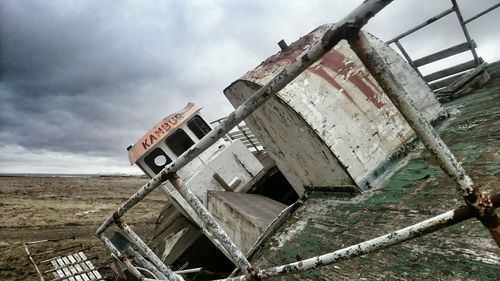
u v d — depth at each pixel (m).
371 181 2.85
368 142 2.99
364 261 2.04
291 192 6.71
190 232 6.47
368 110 3.13
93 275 6.51
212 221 1.41
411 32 5.10
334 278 2.06
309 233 2.71
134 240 1.92
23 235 12.17
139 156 7.29
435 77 5.44
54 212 16.70
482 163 2.22
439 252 1.76
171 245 6.67
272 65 3.43
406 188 2.49
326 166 3.08
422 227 1.00
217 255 6.30
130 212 16.89
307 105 2.99
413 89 3.42
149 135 7.58
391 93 0.90
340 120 3.00
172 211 9.10
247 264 1.38
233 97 3.90
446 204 2.04
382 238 1.09
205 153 7.65
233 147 6.77
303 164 3.41
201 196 6.31
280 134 3.46
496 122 2.67
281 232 3.00
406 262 1.84
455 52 4.87
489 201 0.89
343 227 2.50
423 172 2.56
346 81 3.21
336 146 2.88
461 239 1.74
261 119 3.60
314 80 3.14
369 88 3.24
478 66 4.51
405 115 0.91
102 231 2.09
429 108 3.42
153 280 2.01
